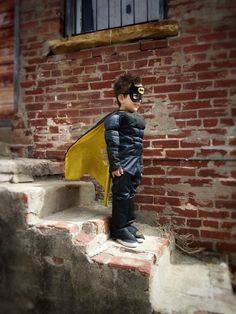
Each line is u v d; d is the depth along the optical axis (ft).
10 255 7.24
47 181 9.47
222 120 8.43
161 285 6.64
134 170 7.27
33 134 10.87
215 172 8.45
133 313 5.86
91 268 6.31
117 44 9.73
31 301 7.00
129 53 9.57
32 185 8.18
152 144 9.16
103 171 8.57
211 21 8.68
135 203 9.29
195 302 5.96
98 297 6.23
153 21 10.01
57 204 8.16
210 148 8.50
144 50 9.38
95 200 9.96
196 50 8.79
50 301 6.77
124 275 5.96
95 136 7.87
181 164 8.83
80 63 10.24
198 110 8.69
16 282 7.18
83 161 8.47
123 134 7.22
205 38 8.71
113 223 7.39
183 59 8.92
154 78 9.23
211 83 8.59
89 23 10.96
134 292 5.86
